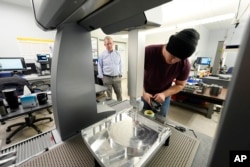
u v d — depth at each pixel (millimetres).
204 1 3102
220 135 194
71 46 625
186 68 1132
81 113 737
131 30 502
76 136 709
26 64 3355
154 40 6441
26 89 1794
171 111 2896
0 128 2211
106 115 878
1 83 1816
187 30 731
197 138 689
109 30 581
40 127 2250
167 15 4055
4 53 3328
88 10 411
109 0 341
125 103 1119
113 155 441
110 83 3029
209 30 7074
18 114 1352
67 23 582
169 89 1201
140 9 367
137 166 398
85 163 529
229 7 3439
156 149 472
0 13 3146
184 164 525
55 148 614
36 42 3754
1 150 607
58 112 642
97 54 5113
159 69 1114
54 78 615
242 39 156
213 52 7184
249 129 167
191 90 2117
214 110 2838
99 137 534
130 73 526
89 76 734
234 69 166
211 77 2475
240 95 165
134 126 593
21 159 554
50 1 336
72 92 673
